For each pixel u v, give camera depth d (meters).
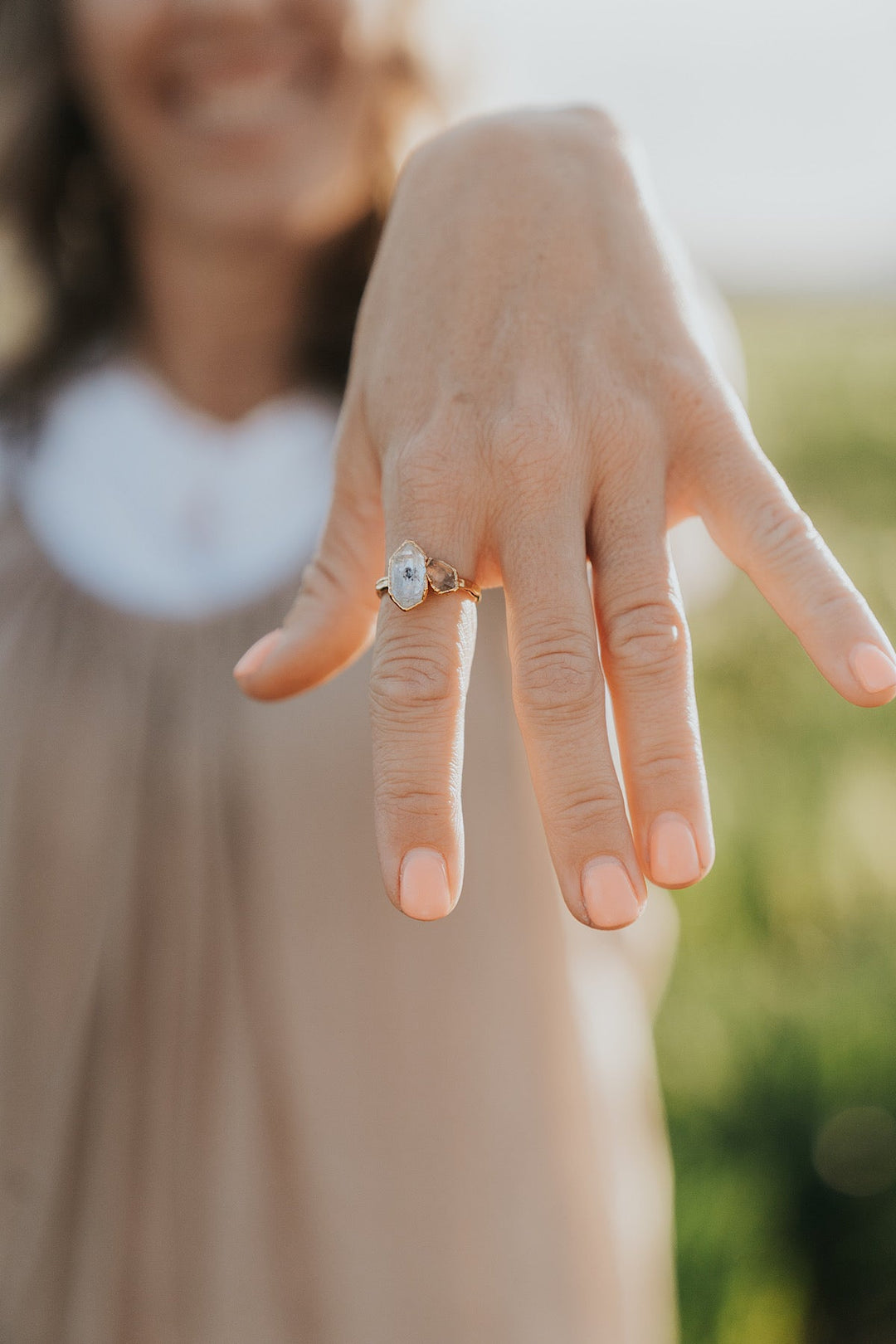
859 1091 0.93
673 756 0.38
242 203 0.58
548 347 0.40
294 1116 0.55
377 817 0.38
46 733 0.56
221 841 0.56
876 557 1.81
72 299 0.69
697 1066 0.96
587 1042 0.58
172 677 0.56
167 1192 0.55
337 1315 0.55
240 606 0.57
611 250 0.42
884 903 1.16
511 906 0.56
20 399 0.65
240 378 0.64
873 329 5.95
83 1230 0.56
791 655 1.68
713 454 0.40
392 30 0.60
